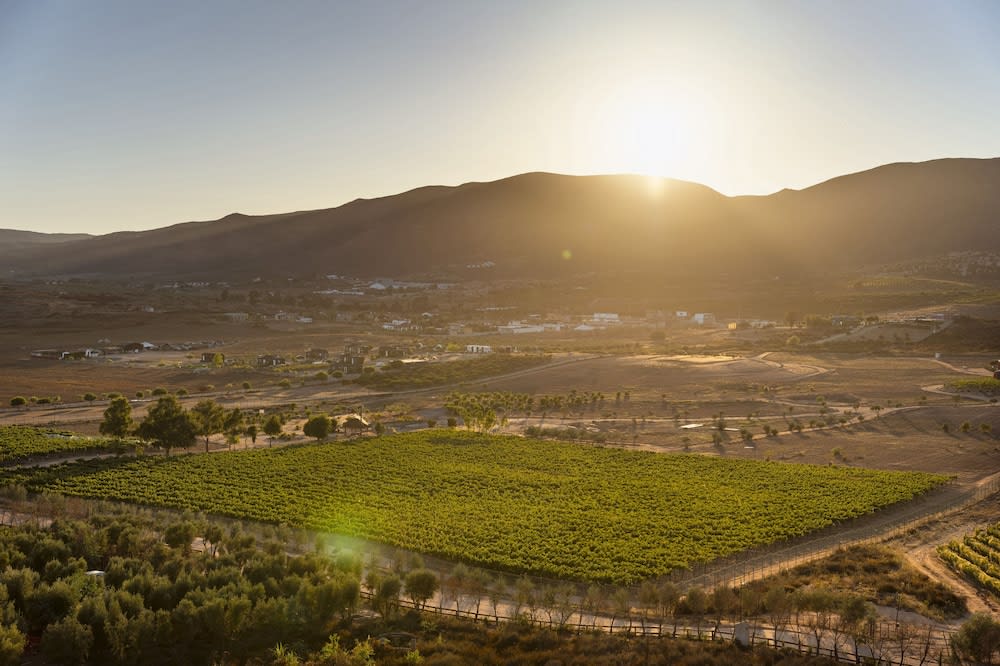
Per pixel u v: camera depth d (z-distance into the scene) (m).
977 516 102.25
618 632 64.81
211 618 57.47
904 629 64.19
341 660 54.97
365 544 92.06
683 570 83.12
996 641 57.03
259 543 91.62
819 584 75.44
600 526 98.38
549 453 142.38
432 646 60.16
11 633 51.91
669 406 193.00
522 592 71.31
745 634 60.66
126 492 112.69
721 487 117.75
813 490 114.81
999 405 173.75
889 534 95.38
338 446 148.38
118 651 55.19
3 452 134.88
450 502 110.06
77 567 69.62
